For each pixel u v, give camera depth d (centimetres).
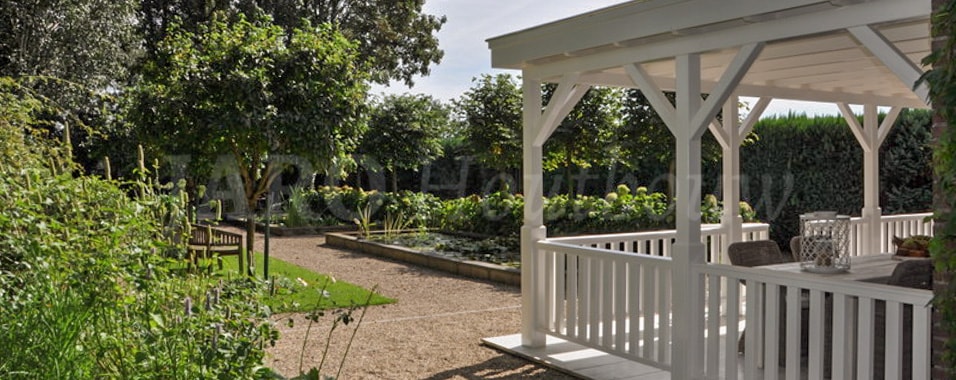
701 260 483
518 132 1541
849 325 414
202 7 2219
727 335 466
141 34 1875
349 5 2541
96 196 382
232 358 300
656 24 471
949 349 304
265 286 394
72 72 1383
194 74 818
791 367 427
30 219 341
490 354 599
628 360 571
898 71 365
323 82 861
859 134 854
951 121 291
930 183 1138
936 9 325
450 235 1491
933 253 309
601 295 573
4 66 1319
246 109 823
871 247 859
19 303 321
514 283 934
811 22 401
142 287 316
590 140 1355
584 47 528
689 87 471
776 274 432
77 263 328
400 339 641
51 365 291
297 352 586
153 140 865
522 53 590
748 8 414
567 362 566
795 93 763
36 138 555
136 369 298
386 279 989
